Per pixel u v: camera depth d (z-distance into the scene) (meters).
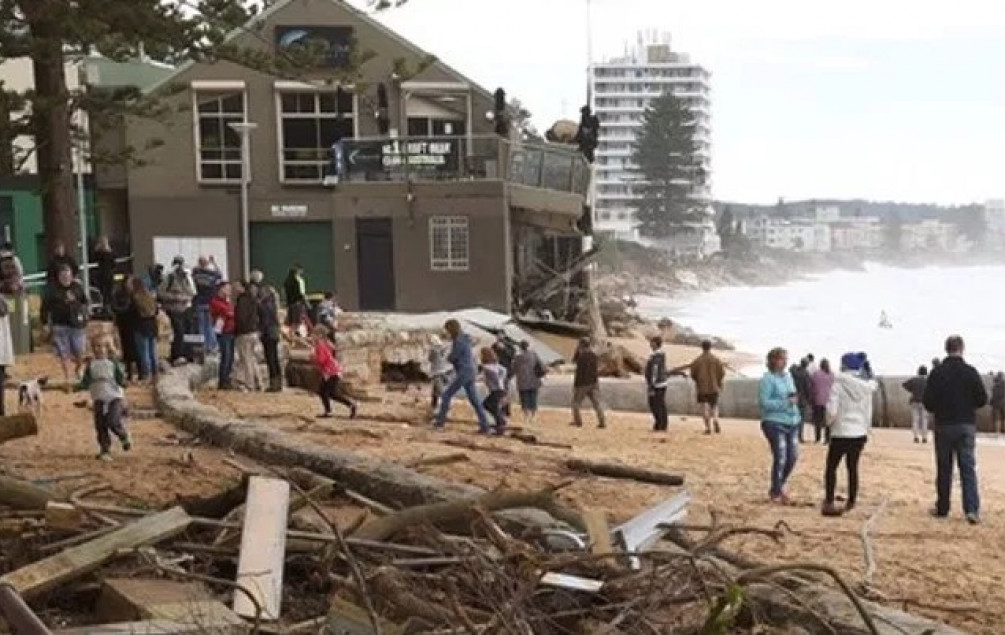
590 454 17.62
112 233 39.59
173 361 22.70
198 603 6.21
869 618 6.18
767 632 6.38
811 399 22.86
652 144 180.88
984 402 13.05
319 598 6.95
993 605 8.88
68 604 6.69
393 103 38.56
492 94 39.19
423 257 36.41
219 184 37.94
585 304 40.22
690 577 6.52
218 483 11.23
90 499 9.53
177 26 13.80
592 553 6.83
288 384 24.16
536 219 38.53
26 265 33.75
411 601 6.16
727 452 18.97
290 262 38.03
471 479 13.32
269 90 37.88
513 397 26.11
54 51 14.78
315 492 9.48
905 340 65.88
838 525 12.34
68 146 24.48
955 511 13.74
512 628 5.81
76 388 18.22
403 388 26.77
